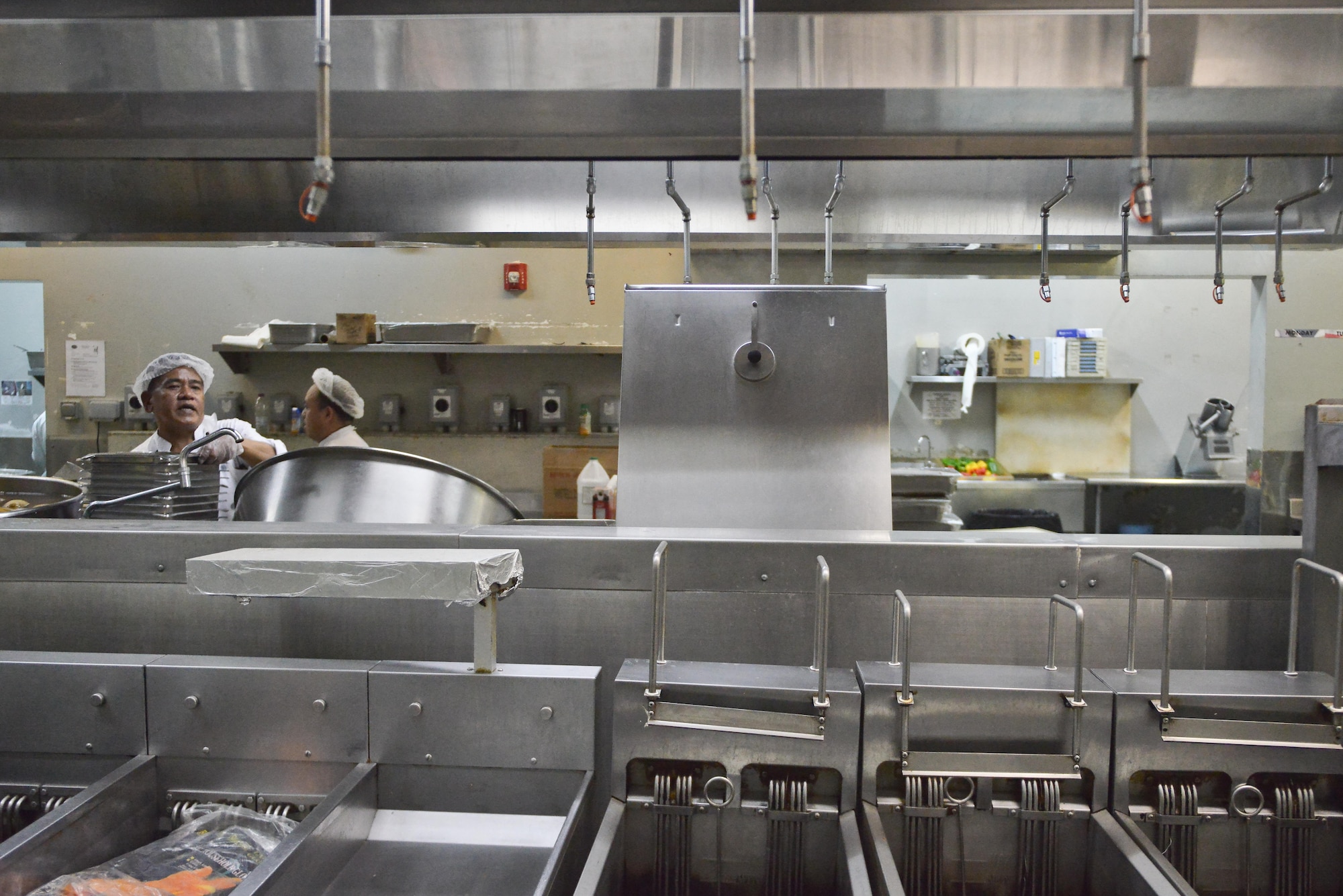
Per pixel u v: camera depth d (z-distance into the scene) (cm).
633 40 132
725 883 115
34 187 230
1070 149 156
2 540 144
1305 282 377
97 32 136
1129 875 102
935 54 131
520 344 430
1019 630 139
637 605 141
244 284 442
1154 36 129
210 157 162
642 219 224
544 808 121
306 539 142
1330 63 129
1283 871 113
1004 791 114
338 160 177
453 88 135
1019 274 380
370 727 120
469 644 142
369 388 442
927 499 332
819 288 187
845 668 137
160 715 122
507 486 435
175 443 286
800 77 133
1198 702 112
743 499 182
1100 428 511
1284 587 137
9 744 123
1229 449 490
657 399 186
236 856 109
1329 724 110
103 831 111
